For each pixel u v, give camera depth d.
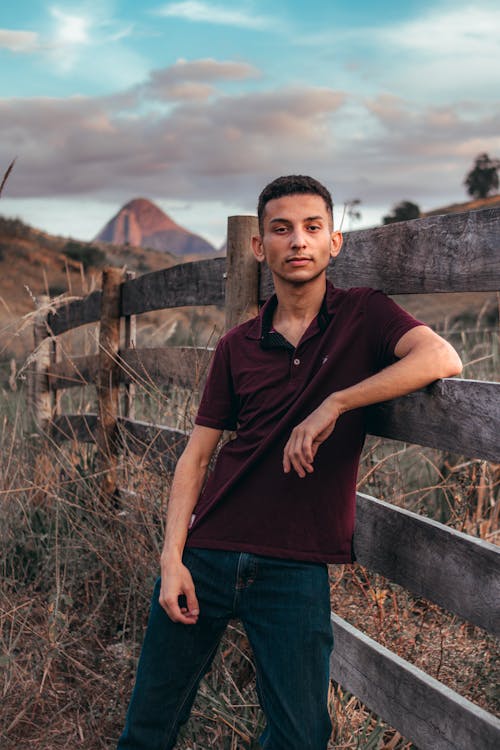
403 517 2.20
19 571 4.00
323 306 2.08
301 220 2.03
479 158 78.25
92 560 3.91
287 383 2.06
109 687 3.07
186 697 2.15
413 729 2.08
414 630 3.05
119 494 4.35
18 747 2.82
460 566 1.95
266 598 1.99
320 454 2.01
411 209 63.12
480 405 1.87
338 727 2.52
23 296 29.20
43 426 5.58
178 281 3.87
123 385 4.72
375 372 2.04
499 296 4.08
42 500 4.43
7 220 42.50
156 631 2.12
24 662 3.28
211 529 2.08
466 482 3.45
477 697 2.62
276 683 1.94
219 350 2.24
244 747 2.56
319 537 1.99
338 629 2.50
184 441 3.49
